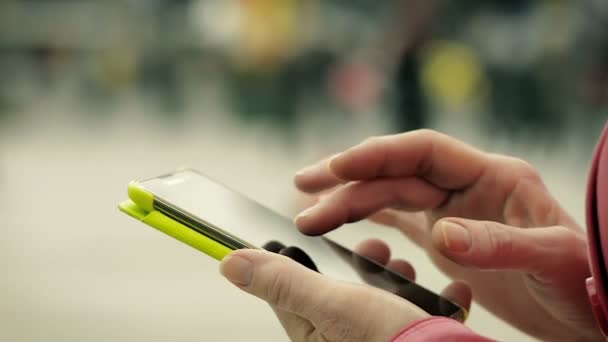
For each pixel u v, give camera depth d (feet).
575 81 22.79
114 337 8.07
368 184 3.51
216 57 30.86
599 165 2.44
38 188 18.63
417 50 15.70
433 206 3.63
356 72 22.03
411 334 2.31
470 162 3.51
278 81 25.43
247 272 2.50
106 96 34.24
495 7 25.63
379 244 3.76
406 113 15.90
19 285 9.99
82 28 34.32
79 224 13.96
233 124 27.81
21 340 7.90
